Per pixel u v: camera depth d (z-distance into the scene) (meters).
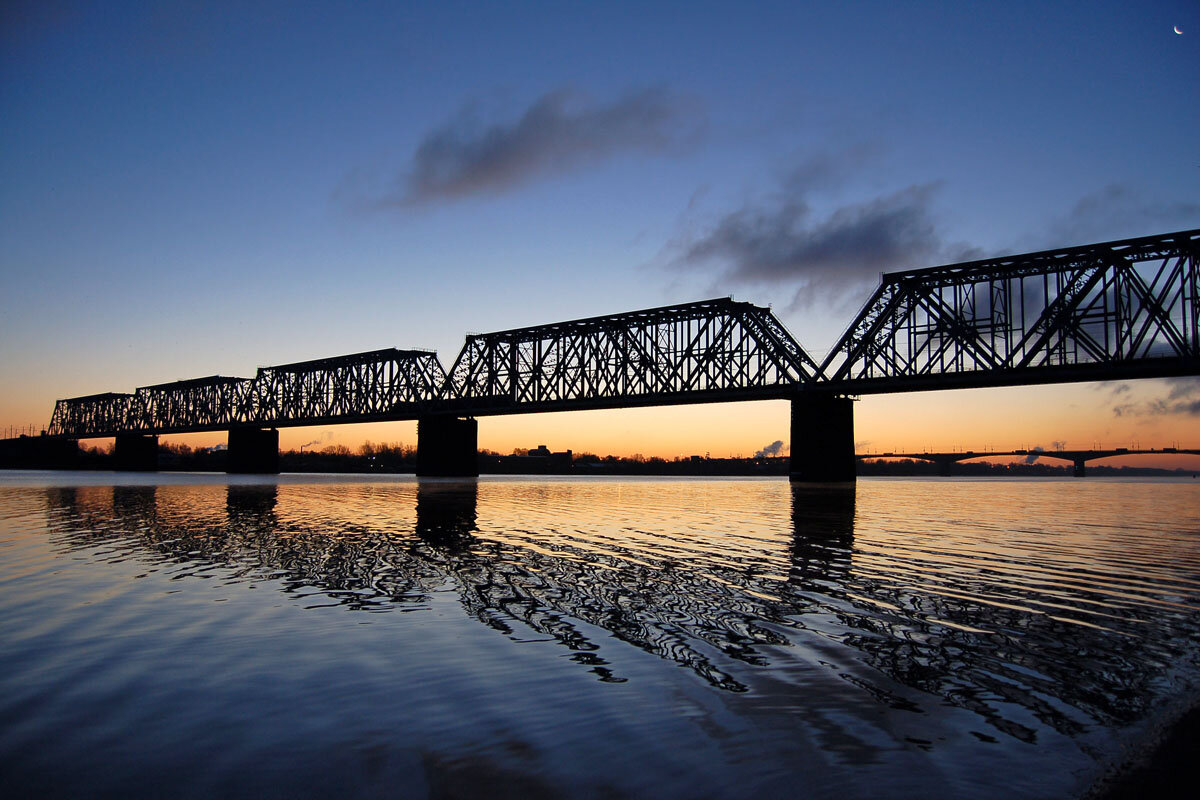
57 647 11.48
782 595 15.41
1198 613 13.61
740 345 84.69
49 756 7.64
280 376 153.25
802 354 80.38
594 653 11.10
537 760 7.49
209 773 7.25
